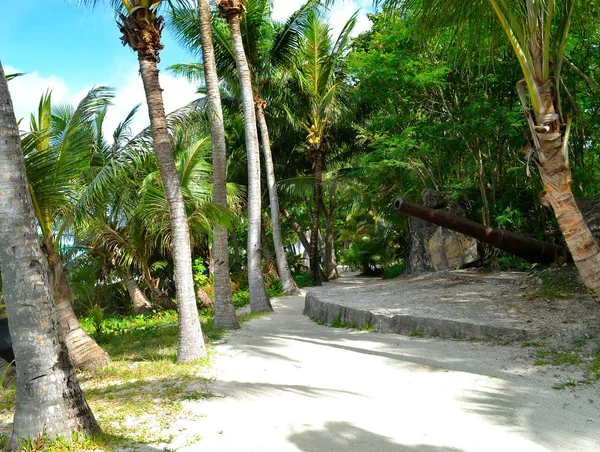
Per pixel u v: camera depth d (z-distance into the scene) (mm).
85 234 16203
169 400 5312
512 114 11734
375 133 17312
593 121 12242
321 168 21578
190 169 15680
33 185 7449
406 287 13336
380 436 4270
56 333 4125
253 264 14344
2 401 6266
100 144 16438
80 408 4160
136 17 7809
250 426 4520
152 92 7906
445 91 14906
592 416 4645
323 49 19047
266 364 7137
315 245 22156
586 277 5918
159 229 16141
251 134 14352
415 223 17594
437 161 16297
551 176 5996
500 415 4719
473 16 7469
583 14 8109
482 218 15406
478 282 12336
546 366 6113
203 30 11414
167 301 18969
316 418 4723
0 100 4000
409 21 10852
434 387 5664
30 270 4027
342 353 7652
